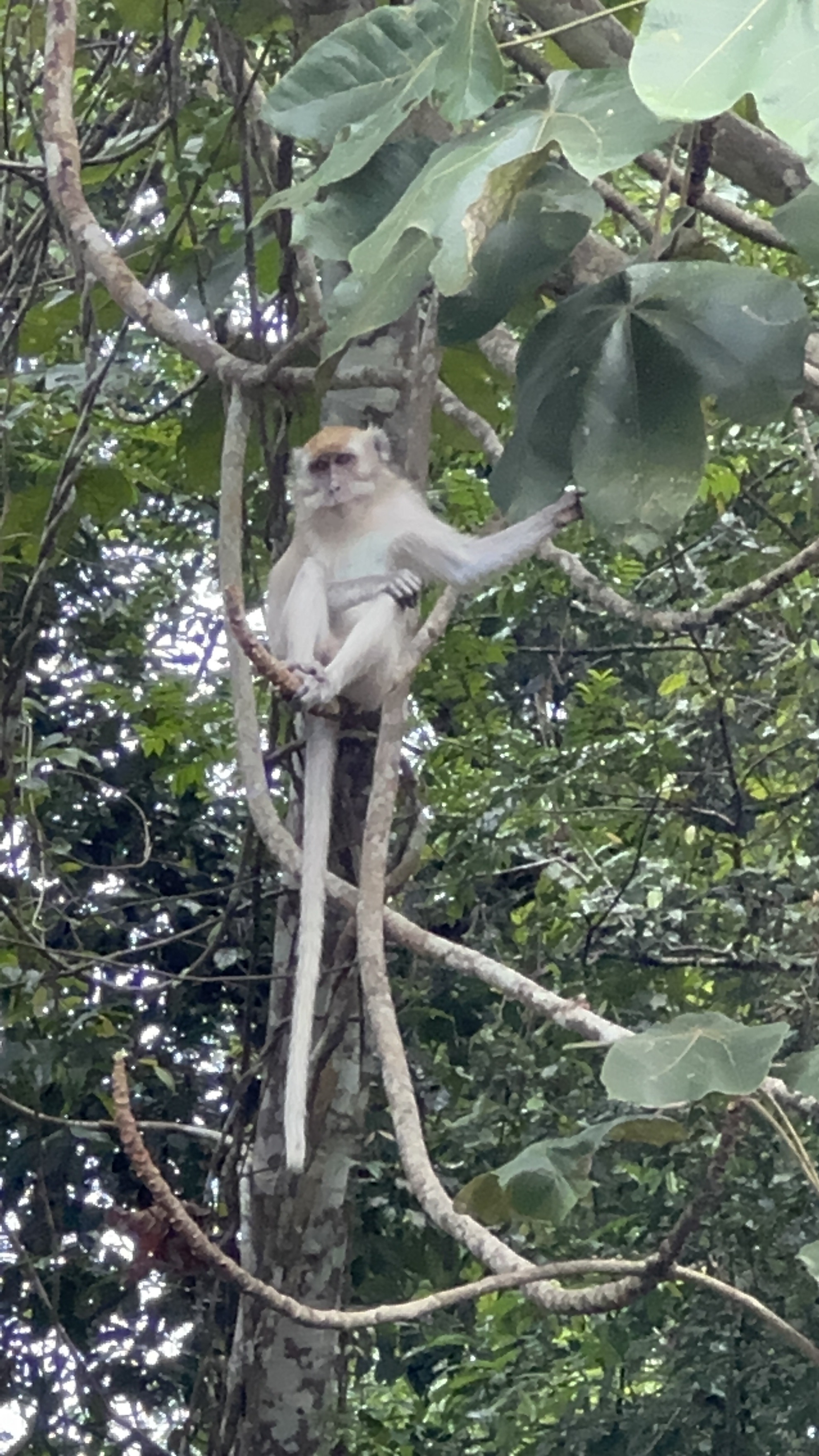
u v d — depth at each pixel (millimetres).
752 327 3289
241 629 3309
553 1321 8656
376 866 3779
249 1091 8523
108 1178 8664
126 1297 8297
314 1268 6152
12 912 6906
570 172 3297
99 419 7996
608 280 3357
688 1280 2926
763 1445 7688
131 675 9609
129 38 6570
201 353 4684
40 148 7043
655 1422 7828
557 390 3377
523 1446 8406
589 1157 3551
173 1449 6605
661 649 9188
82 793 9375
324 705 4574
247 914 7676
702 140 3672
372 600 5000
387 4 5012
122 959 8836
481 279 3336
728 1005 8750
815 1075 3203
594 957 8953
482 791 9156
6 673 6969
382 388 5535
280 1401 6156
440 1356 10109
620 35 4402
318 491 5199
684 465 3352
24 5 6758
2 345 6543
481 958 3877
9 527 6938
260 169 5809
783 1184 7637
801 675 8711
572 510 4781
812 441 7699
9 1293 8281
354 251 2881
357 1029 6156
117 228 7422
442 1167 8359
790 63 2107
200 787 9266
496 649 9312
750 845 9023
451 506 8805
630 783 9453
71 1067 7199
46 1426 7910
